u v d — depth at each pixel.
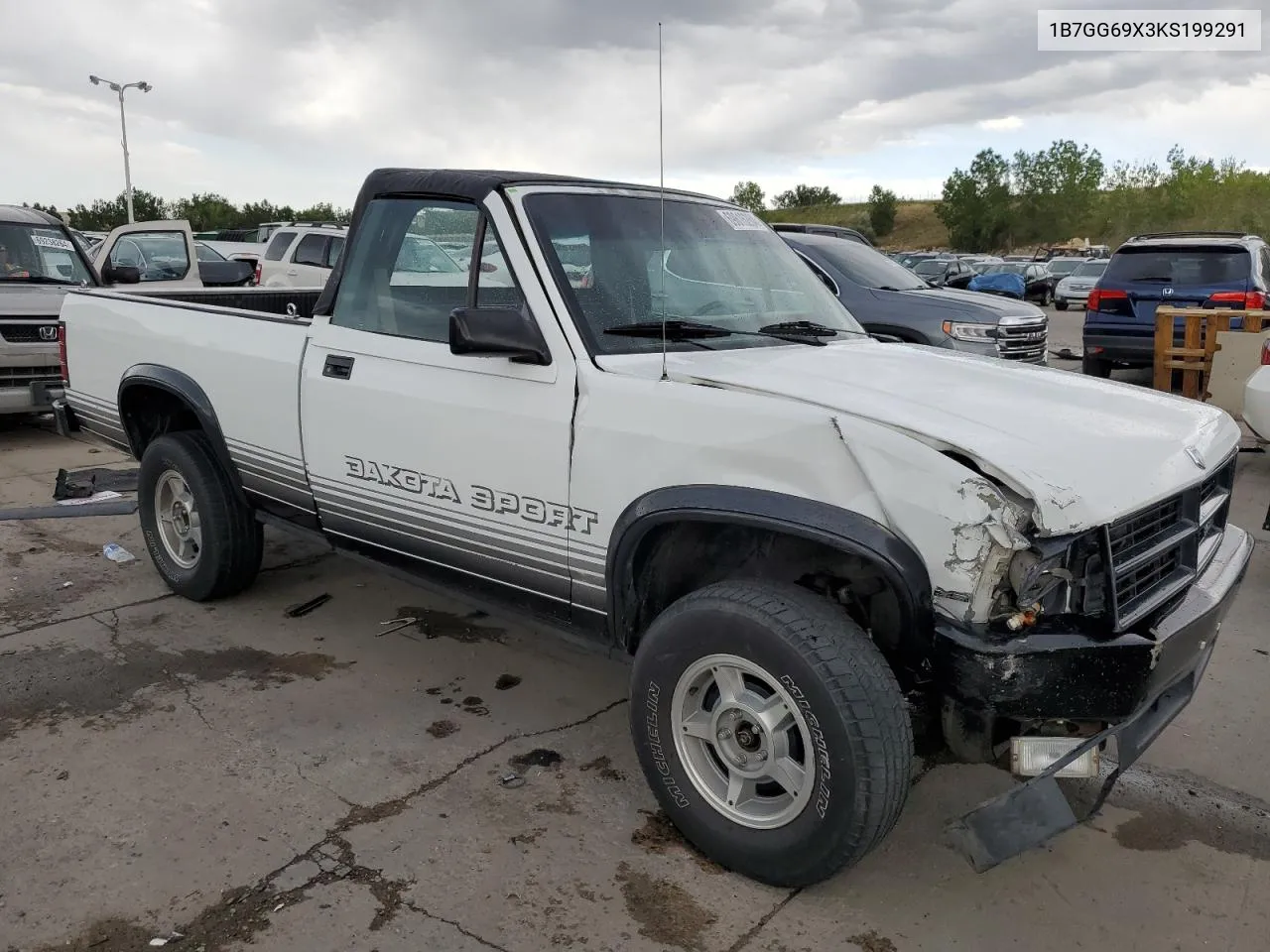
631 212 3.67
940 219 81.75
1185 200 54.94
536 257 3.27
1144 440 2.84
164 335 4.71
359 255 3.87
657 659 2.87
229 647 4.43
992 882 2.93
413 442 3.56
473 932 2.65
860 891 2.88
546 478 3.17
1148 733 2.83
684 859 2.98
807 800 2.64
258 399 4.20
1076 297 27.12
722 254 3.85
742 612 2.65
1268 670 4.38
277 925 2.65
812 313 3.93
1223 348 8.61
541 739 3.69
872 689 2.52
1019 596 2.43
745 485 2.70
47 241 9.55
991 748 2.62
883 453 2.50
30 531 6.03
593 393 3.04
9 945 2.55
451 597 3.75
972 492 2.39
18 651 4.32
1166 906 2.84
